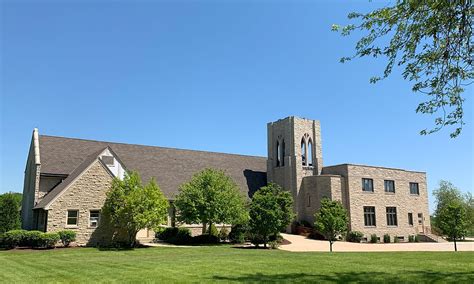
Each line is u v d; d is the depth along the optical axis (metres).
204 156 44.75
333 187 39.44
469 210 50.72
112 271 13.38
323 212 25.78
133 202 25.12
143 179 36.78
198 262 15.94
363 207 40.78
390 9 9.41
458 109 10.27
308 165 43.97
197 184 30.38
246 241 31.62
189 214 29.61
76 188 25.86
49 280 11.79
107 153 33.09
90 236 25.77
